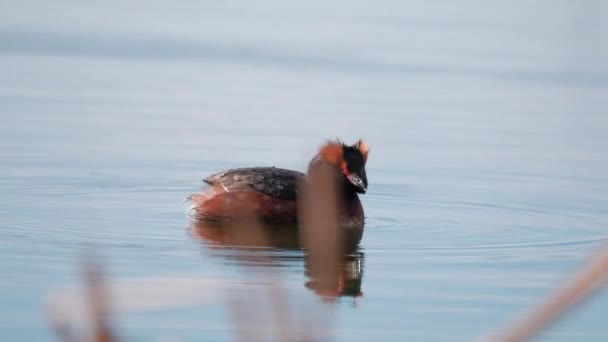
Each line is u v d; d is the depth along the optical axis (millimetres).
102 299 4891
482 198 16688
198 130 21859
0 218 14438
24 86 26703
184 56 33531
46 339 9477
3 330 9734
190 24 40781
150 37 37281
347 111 24594
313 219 13312
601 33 41688
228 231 14039
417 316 10484
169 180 17438
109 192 16406
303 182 14789
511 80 30469
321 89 28016
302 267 12180
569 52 36312
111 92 26438
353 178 14430
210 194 14836
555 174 18516
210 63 32344
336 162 14617
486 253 13273
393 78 30359
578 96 27797
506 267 12555
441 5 49000
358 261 12734
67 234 13648
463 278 11984
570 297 3975
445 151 20359
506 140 21625
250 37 37938
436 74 31234
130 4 46250
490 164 19250
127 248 12961
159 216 14945
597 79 30922
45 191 16250
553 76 31297
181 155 19328
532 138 21906
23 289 11047
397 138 21500
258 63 32562
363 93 27500
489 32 41125
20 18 40344
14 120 22109
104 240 13359
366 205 16156
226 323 9883
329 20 43188
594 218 15469
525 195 16938
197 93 26828
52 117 22656
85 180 17125
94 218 14664
